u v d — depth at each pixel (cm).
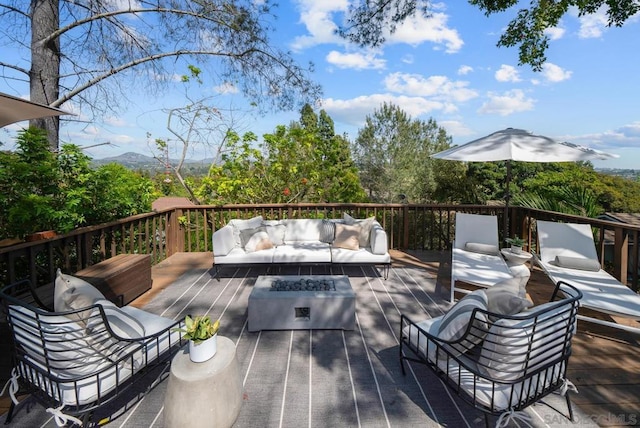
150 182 542
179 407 167
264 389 213
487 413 158
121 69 629
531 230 546
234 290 398
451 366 184
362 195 801
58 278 186
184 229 600
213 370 173
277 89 771
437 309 339
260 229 463
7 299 164
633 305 271
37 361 161
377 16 557
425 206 590
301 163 715
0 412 192
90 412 167
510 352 158
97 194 435
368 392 210
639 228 344
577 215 471
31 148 390
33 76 539
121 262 362
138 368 184
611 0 525
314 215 671
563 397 204
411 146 1652
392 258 543
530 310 166
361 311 335
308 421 185
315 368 236
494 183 1537
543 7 537
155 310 339
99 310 162
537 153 365
